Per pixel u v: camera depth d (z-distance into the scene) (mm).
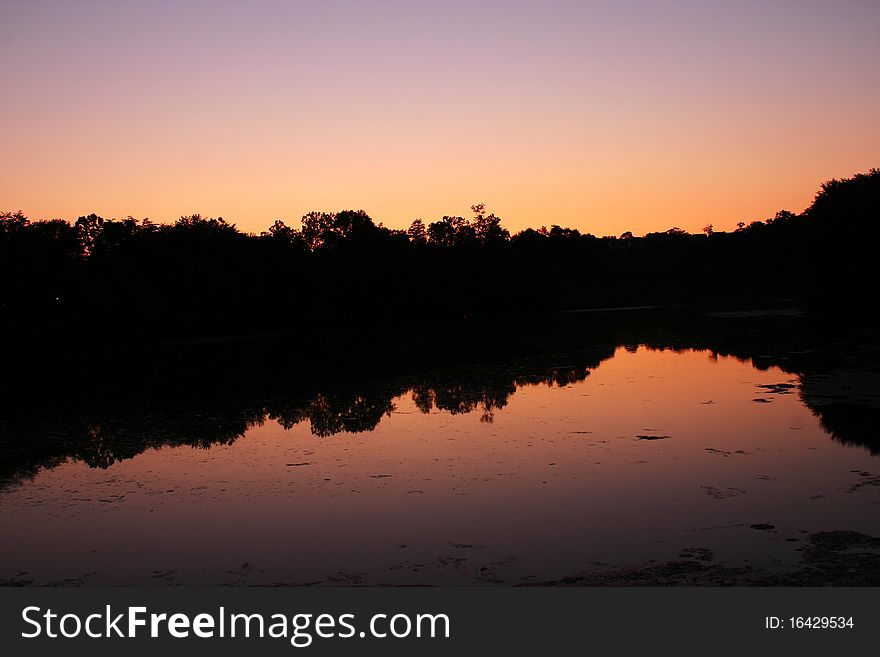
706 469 12523
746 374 23953
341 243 82000
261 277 65750
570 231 140750
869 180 44469
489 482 12211
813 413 16891
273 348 46000
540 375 25656
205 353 43781
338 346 45062
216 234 67812
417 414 18797
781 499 10750
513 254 101000
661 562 8586
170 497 12133
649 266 119062
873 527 9461
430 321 75625
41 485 13203
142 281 55312
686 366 26828
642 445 14391
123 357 43312
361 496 11727
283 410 20344
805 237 46719
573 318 68438
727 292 105250
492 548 9258
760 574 8156
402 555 9164
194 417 19781
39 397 25672
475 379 25203
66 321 47406
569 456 13727
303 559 9172
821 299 45812
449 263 82188
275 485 12586
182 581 8664
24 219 50250
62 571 9102
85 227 63312
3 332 43562
